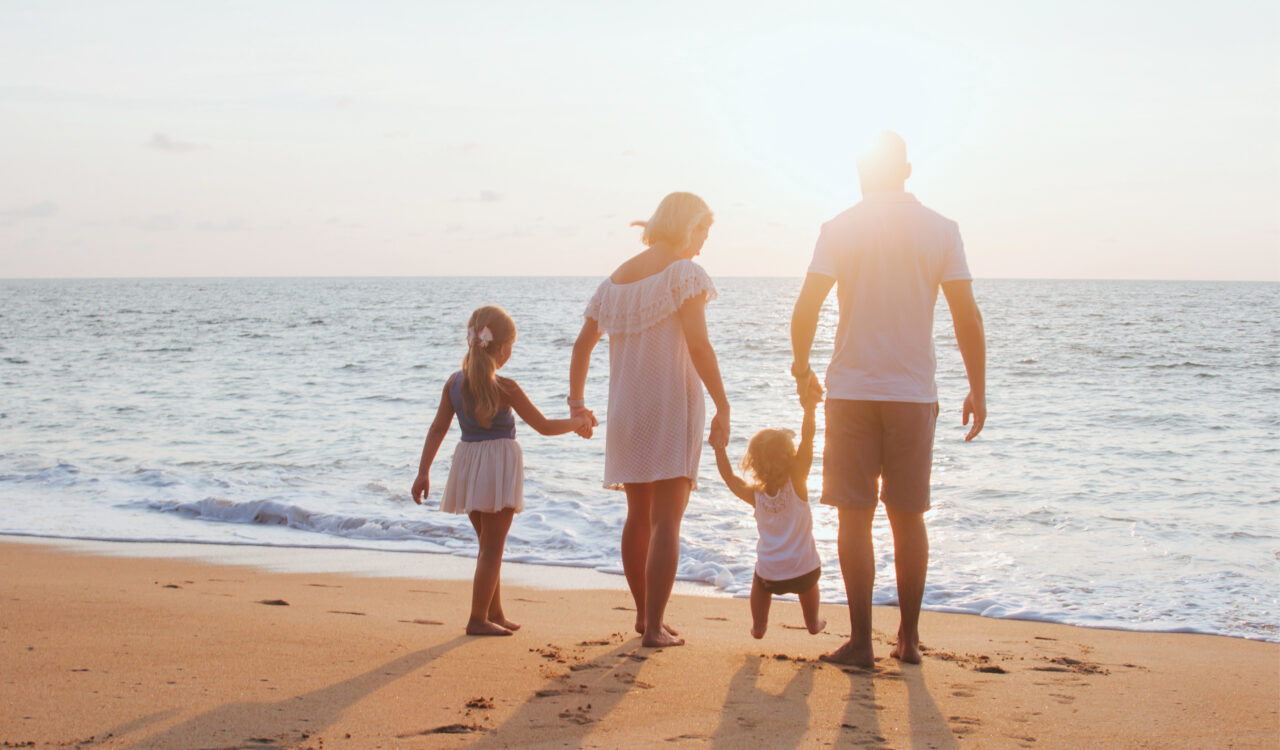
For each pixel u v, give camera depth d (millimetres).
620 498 8852
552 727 2561
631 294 3576
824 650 3943
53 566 5969
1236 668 3912
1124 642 4586
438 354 29328
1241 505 8695
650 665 3297
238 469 10328
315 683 2910
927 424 3318
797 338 3389
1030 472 10516
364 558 6625
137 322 48375
